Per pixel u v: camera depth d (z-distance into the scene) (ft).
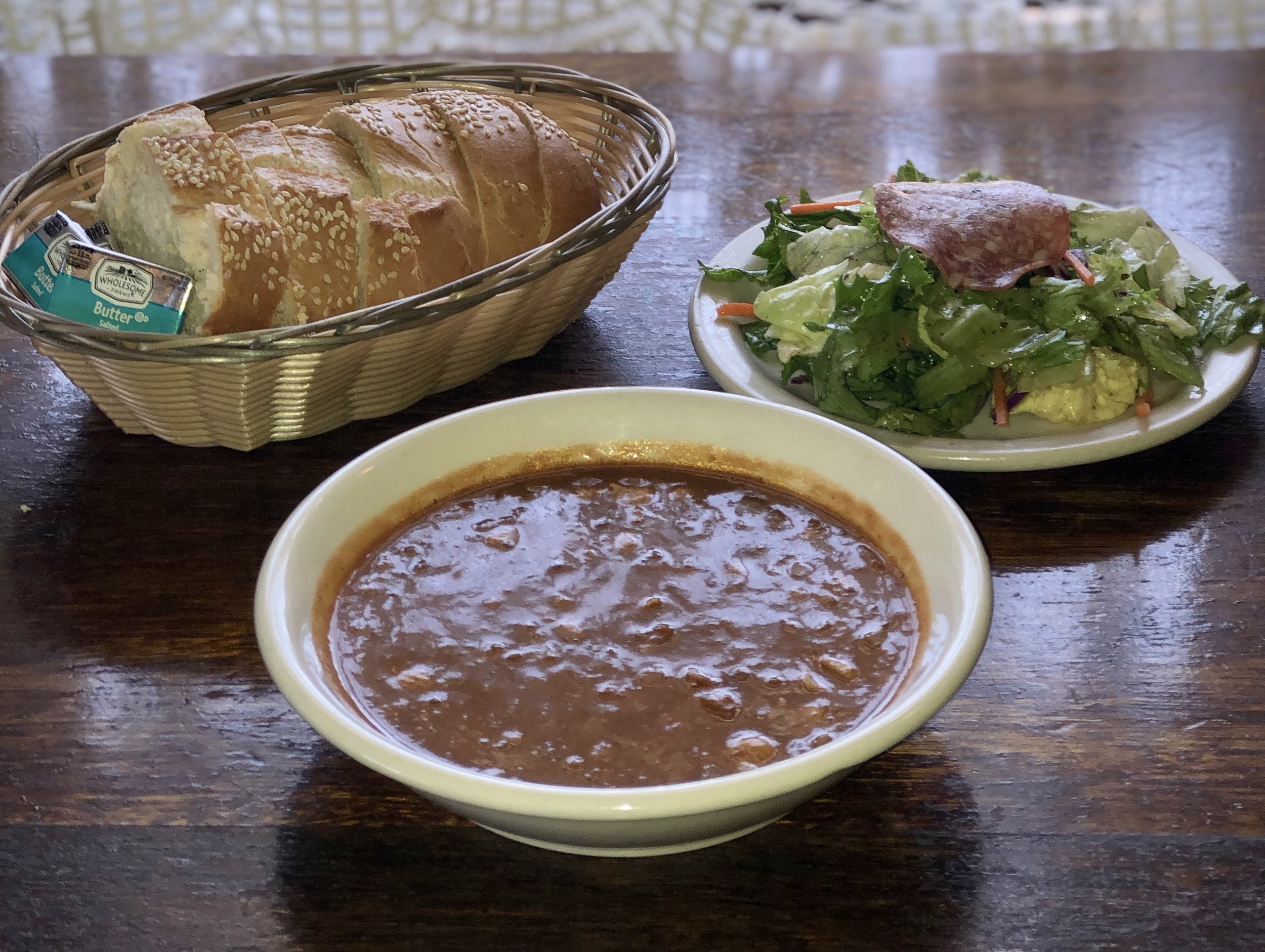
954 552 1.34
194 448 1.83
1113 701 1.44
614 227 1.82
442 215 1.90
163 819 1.34
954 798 1.35
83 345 1.61
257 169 1.90
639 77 3.11
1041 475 1.77
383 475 1.46
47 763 1.39
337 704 1.20
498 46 5.18
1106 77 3.10
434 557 1.44
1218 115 2.86
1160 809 1.34
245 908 1.26
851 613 1.37
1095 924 1.24
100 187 2.05
